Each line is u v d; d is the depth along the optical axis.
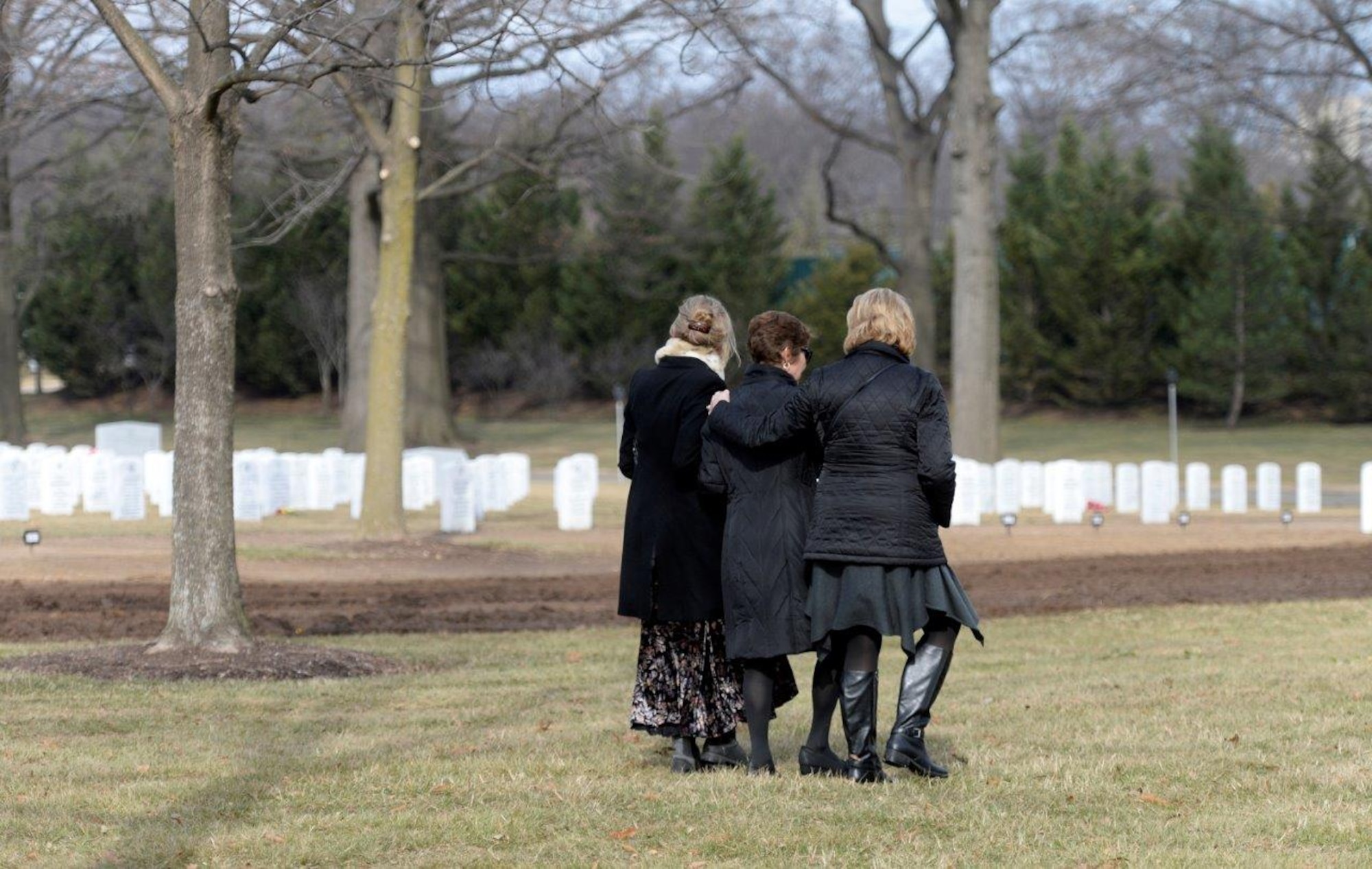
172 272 66.44
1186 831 6.18
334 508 29.03
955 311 34.78
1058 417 64.94
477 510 26.23
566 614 15.20
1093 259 61.53
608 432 59.94
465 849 5.88
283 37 10.91
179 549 11.07
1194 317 60.59
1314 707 9.46
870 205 80.75
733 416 7.03
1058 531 25.75
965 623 7.13
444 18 12.98
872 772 7.11
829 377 6.98
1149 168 62.59
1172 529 26.20
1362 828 6.21
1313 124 40.72
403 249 21.86
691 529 7.24
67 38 17.34
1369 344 58.91
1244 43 36.16
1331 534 25.31
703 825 6.24
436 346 47.88
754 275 65.25
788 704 9.97
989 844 5.95
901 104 42.16
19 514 24.88
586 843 5.97
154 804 6.60
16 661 10.86
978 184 34.44
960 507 27.06
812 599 7.03
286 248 65.88
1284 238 61.09
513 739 8.31
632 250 51.31
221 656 10.81
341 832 6.09
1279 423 61.31
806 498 7.19
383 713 9.20
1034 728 8.78
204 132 10.75
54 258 54.12
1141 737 8.43
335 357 67.81
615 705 9.66
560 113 30.98
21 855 5.73
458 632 13.73
